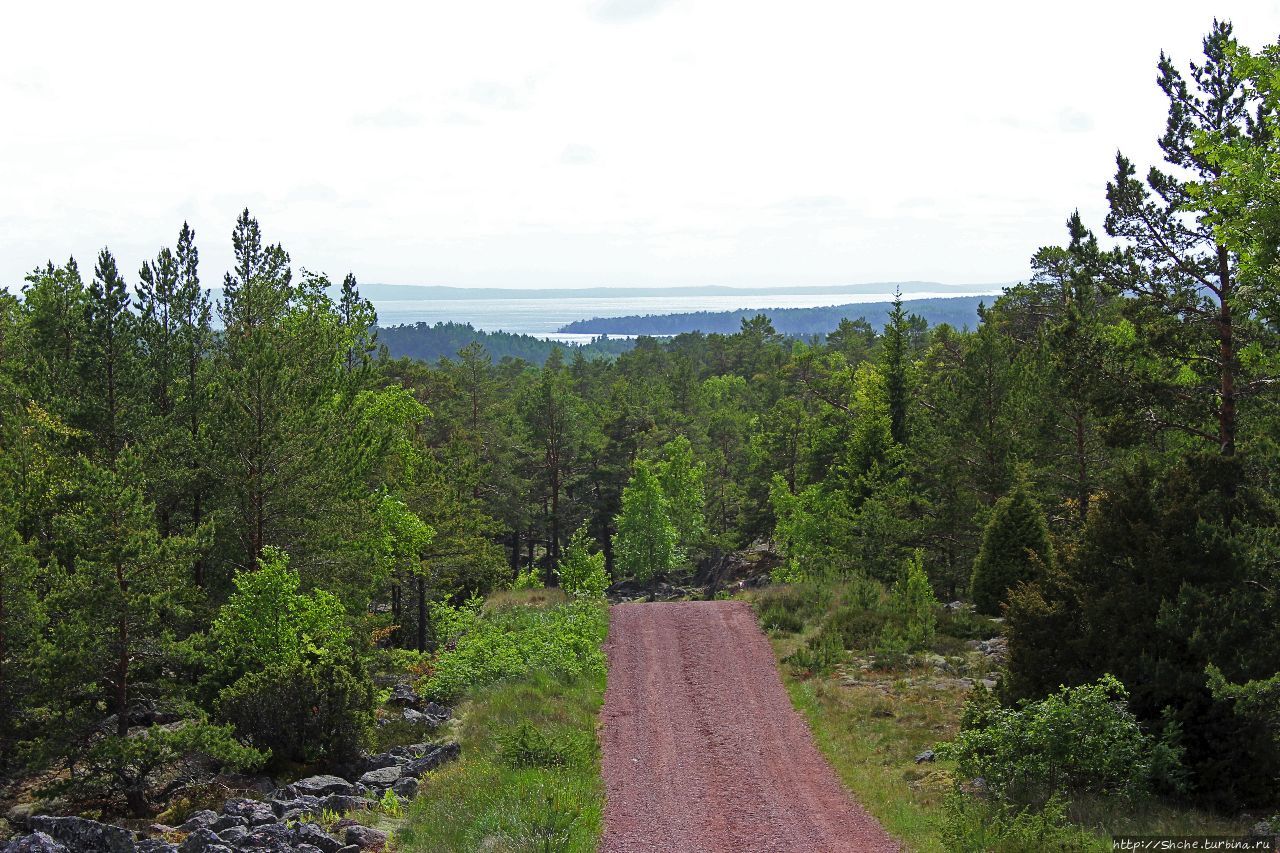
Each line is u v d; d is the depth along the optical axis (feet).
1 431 90.07
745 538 231.50
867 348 364.79
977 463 131.95
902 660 89.66
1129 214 75.46
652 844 51.37
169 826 60.75
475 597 124.36
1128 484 58.70
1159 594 55.47
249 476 97.96
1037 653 58.18
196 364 110.63
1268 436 65.36
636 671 90.68
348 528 106.63
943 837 46.26
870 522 129.18
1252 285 55.01
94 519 71.10
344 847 49.93
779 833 52.75
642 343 497.05
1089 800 49.78
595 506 246.68
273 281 119.75
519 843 47.88
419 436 200.64
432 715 81.56
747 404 337.31
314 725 71.00
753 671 89.97
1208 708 52.19
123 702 72.18
